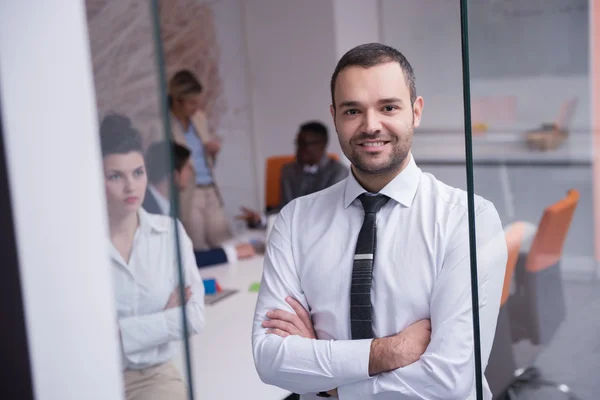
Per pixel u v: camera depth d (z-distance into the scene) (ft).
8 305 5.85
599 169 4.03
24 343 5.89
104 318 3.94
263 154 16.33
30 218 3.94
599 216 3.84
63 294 3.96
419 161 15.92
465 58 2.35
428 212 3.76
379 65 3.47
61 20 3.64
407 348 3.54
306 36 15.02
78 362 3.99
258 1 15.49
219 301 7.72
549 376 3.30
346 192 3.96
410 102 3.58
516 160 3.40
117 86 2.48
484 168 3.19
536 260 3.38
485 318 2.65
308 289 3.98
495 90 3.59
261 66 15.88
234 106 15.61
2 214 5.39
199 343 6.31
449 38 15.62
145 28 2.42
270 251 4.13
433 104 15.87
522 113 3.87
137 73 2.45
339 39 14.64
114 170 2.59
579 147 4.16
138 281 2.66
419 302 3.66
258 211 16.51
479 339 2.48
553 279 3.49
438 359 3.48
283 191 11.56
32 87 3.74
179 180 9.89
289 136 15.83
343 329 3.85
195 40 14.42
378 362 3.56
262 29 15.62
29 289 4.03
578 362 3.34
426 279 3.65
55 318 4.00
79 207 3.87
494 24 3.75
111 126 2.54
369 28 15.92
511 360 3.04
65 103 3.73
